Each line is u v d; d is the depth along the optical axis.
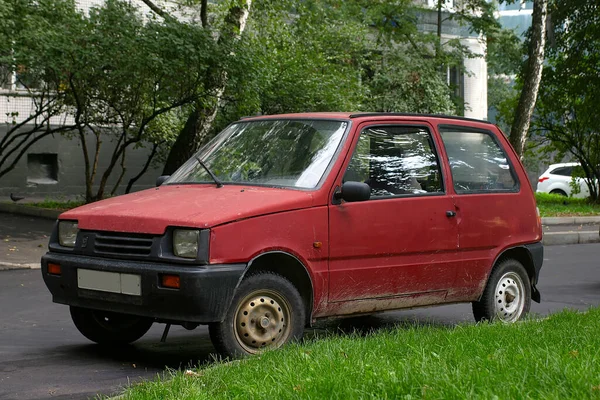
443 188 8.80
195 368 6.91
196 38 18.83
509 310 9.43
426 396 4.91
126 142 21.91
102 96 20.38
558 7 32.69
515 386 5.00
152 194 8.09
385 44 31.59
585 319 8.70
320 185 7.83
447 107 31.17
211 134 23.50
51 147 28.19
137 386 6.10
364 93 27.59
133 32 18.81
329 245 7.79
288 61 23.38
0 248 16.44
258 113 23.89
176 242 7.11
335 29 26.88
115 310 7.39
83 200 25.67
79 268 7.56
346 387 5.24
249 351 7.29
